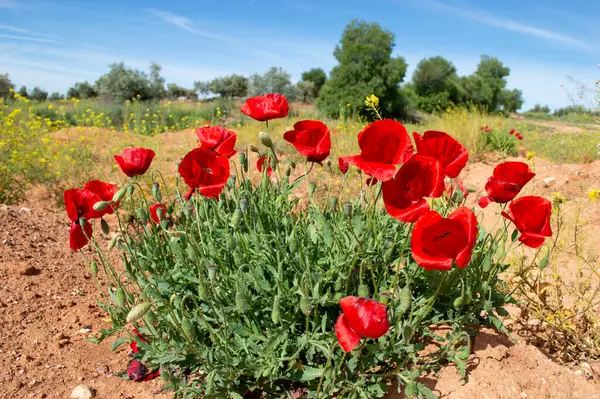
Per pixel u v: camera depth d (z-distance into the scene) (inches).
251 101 108.8
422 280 100.1
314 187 107.2
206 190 89.8
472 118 397.1
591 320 120.4
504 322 129.8
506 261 154.3
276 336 87.1
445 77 1720.0
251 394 95.7
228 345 88.9
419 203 73.0
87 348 117.7
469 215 66.6
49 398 98.0
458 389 89.7
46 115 763.4
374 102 184.4
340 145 316.5
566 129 944.9
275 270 95.7
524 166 88.0
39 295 139.6
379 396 85.4
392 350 86.4
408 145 74.2
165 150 368.5
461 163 80.9
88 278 156.6
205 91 2103.8
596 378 108.1
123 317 107.3
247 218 109.3
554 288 131.8
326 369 83.4
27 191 295.4
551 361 101.0
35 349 115.0
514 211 84.4
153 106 791.7
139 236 117.3
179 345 91.0
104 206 94.6
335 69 1280.8
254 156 344.2
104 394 99.8
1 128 293.4
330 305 95.3
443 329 101.8
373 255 99.2
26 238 178.7
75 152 336.8
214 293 89.3
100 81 1309.1
